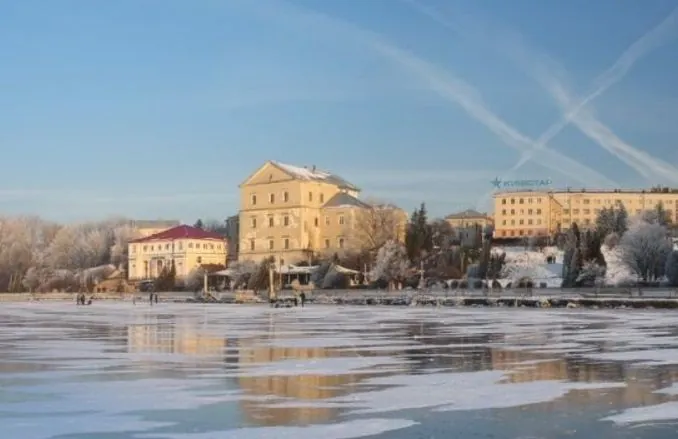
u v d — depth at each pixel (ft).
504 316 249.96
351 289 502.38
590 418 70.54
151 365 111.14
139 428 66.49
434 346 139.33
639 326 190.49
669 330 175.52
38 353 129.80
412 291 438.81
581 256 449.48
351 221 648.79
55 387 89.25
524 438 62.64
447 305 353.51
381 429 65.98
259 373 101.45
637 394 83.35
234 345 143.74
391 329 187.62
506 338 156.25
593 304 307.78
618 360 114.83
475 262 550.77
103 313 311.27
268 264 563.07
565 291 369.09
